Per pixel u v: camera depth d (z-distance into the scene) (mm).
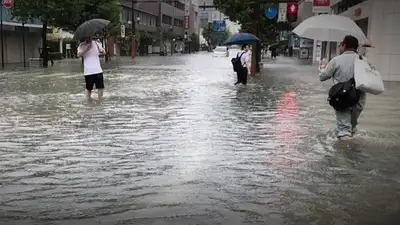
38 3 30938
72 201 5273
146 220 4715
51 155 7293
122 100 14039
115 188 5715
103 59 51375
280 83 21156
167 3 105812
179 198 5367
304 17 42250
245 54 19625
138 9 85750
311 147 7957
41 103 13211
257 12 28203
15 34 41906
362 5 27469
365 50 25031
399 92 17719
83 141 8281
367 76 8156
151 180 6027
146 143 8148
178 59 56875
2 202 5250
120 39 67688
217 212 4953
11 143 8125
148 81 21375
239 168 6617
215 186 5809
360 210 5074
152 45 92062
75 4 32625
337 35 10359
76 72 27188
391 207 5176
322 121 10617
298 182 6012
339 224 4691
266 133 9156
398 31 23656
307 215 4914
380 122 10594
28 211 4980
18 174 6293
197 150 7668
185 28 124312
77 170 6473
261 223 4676
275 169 6590
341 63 8453
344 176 6293
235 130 9430
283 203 5254
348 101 8328
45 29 33219
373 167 6742
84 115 11109
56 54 49719
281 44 86062
